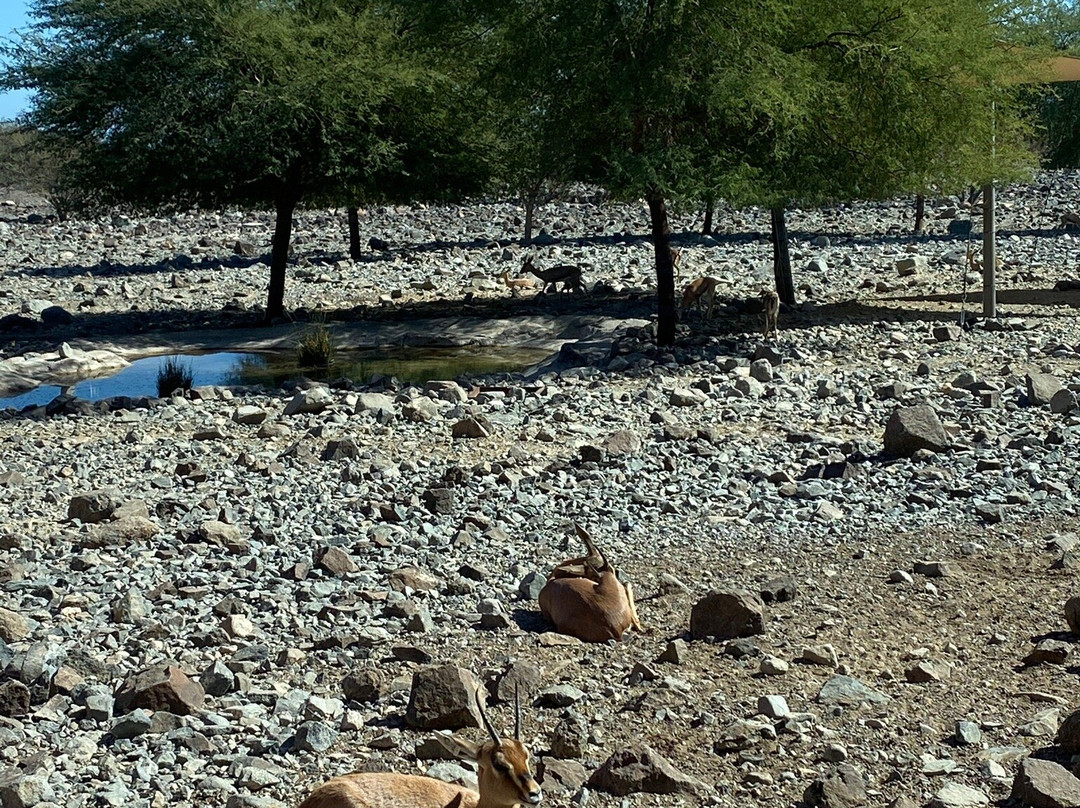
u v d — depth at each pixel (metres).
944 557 10.80
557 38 21.16
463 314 29.45
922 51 21.61
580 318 27.42
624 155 20.59
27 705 7.93
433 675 7.71
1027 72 24.58
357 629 9.48
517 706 5.55
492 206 59.72
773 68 20.81
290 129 27.56
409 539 12.06
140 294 34.78
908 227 47.34
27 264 43.34
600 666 8.60
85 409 19.69
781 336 23.66
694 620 9.16
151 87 26.97
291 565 11.31
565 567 9.88
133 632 9.51
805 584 10.29
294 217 57.03
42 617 9.86
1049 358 20.59
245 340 27.61
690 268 35.59
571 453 15.55
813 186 22.39
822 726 7.41
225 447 16.69
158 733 7.60
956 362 20.66
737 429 16.47
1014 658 8.46
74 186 28.19
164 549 11.77
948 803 6.23
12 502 14.08
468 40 23.11
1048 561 10.52
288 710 7.91
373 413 18.53
